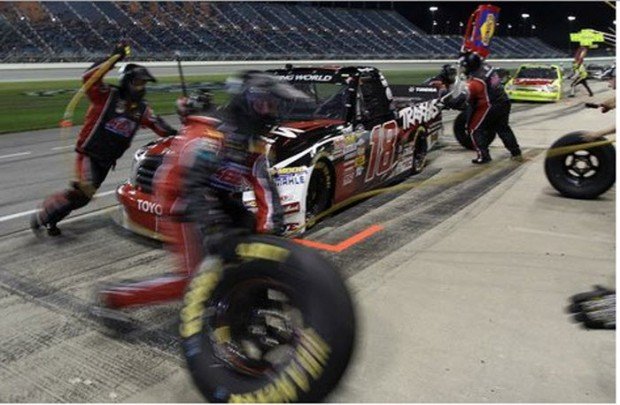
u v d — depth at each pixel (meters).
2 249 4.40
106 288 2.92
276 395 2.11
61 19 31.84
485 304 3.46
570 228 4.96
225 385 2.23
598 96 19.66
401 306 3.42
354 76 5.50
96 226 5.00
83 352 2.92
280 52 38.94
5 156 8.27
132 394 2.56
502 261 4.16
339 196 5.05
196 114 2.67
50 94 16.31
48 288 3.68
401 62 40.16
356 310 2.11
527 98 17.12
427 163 7.89
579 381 2.64
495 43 56.69
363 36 47.91
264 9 44.69
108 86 4.53
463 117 8.73
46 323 3.23
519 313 3.34
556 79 17.53
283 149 4.38
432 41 51.75
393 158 6.10
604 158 5.71
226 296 2.24
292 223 4.27
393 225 4.99
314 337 2.02
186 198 2.40
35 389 2.60
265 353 2.28
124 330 3.14
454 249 4.40
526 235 4.76
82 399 2.52
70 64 24.05
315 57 38.69
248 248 2.16
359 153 5.25
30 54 26.84
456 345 2.97
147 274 3.90
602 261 4.18
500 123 7.58
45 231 4.84
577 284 3.75
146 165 4.29
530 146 9.31
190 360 2.29
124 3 35.75
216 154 2.40
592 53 46.53
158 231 4.20
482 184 6.63
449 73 9.90
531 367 2.77
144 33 34.22
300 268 2.05
